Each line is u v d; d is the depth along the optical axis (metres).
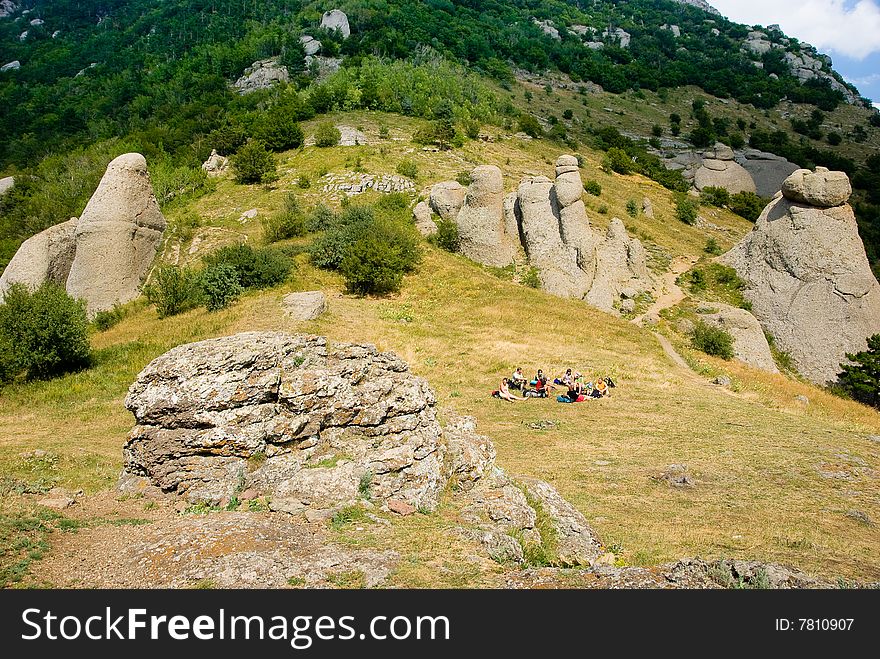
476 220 41.22
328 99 80.75
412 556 7.00
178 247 41.31
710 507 11.49
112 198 37.72
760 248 40.41
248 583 6.19
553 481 12.93
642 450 15.49
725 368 30.02
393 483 8.98
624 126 113.81
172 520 8.12
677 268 44.31
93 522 8.20
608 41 170.12
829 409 25.16
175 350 10.23
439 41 124.06
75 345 24.03
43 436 17.25
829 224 37.94
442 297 34.22
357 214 40.53
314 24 123.75
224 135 66.75
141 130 81.31
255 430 9.44
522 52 141.00
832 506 11.80
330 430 9.86
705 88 144.50
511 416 19.16
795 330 36.88
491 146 72.12
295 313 28.67
